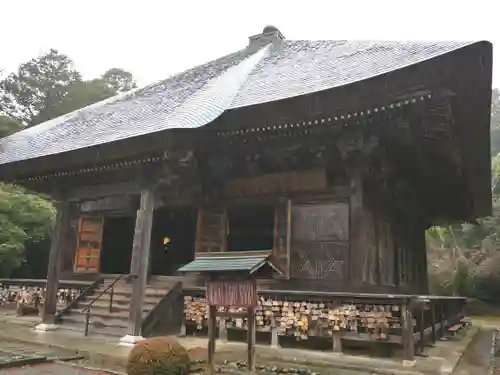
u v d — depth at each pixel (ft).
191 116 37.01
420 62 26.18
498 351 35.09
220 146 37.32
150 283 43.34
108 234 59.93
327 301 30.25
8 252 73.26
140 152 36.50
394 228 42.63
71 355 28.17
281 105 31.60
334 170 36.01
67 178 45.44
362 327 28.71
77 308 43.27
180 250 65.92
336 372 24.06
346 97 29.19
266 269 21.58
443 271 106.22
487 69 25.59
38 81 141.90
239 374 22.90
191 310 37.73
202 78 50.83
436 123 30.99
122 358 27.58
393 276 40.75
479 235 113.09
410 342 26.32
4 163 47.44
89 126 49.96
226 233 40.81
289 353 29.40
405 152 36.06
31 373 22.62
